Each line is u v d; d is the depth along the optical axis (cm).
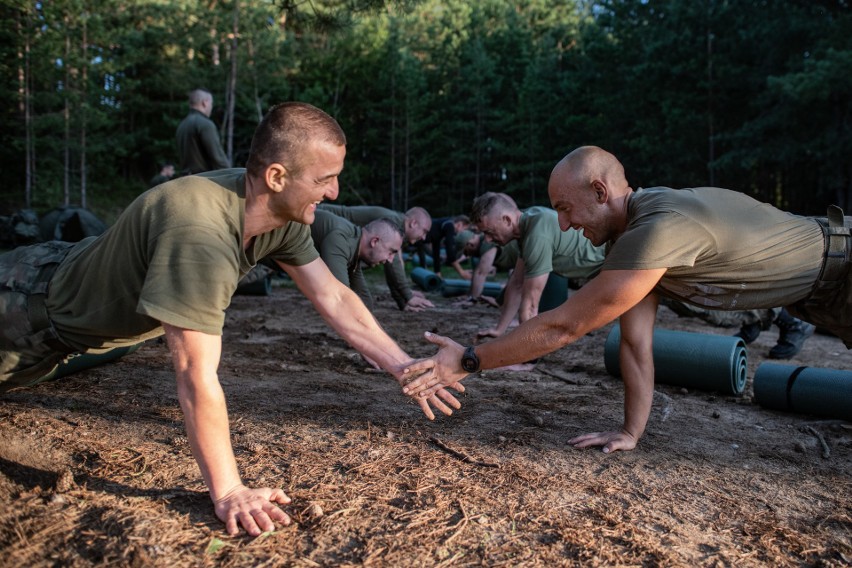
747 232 272
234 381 419
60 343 263
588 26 3294
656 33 2555
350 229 505
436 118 3778
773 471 300
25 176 3017
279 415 348
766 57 2186
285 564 206
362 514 239
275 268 469
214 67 3234
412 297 804
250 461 284
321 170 229
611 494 265
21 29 2630
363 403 379
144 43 3328
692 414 388
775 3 2102
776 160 2169
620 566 211
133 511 233
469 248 892
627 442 316
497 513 244
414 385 291
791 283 282
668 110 2536
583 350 589
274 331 640
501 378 468
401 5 887
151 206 228
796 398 389
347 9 882
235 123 3625
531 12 4716
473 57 3769
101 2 2884
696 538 232
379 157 3944
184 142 746
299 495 252
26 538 216
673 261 257
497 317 781
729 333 672
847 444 340
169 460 280
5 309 256
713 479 287
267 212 239
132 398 365
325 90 3784
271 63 3250
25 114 2762
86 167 3011
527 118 3650
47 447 290
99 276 245
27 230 1970
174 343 218
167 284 212
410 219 758
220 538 219
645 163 2798
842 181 2069
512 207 529
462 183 3922
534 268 519
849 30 1903
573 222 291
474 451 305
